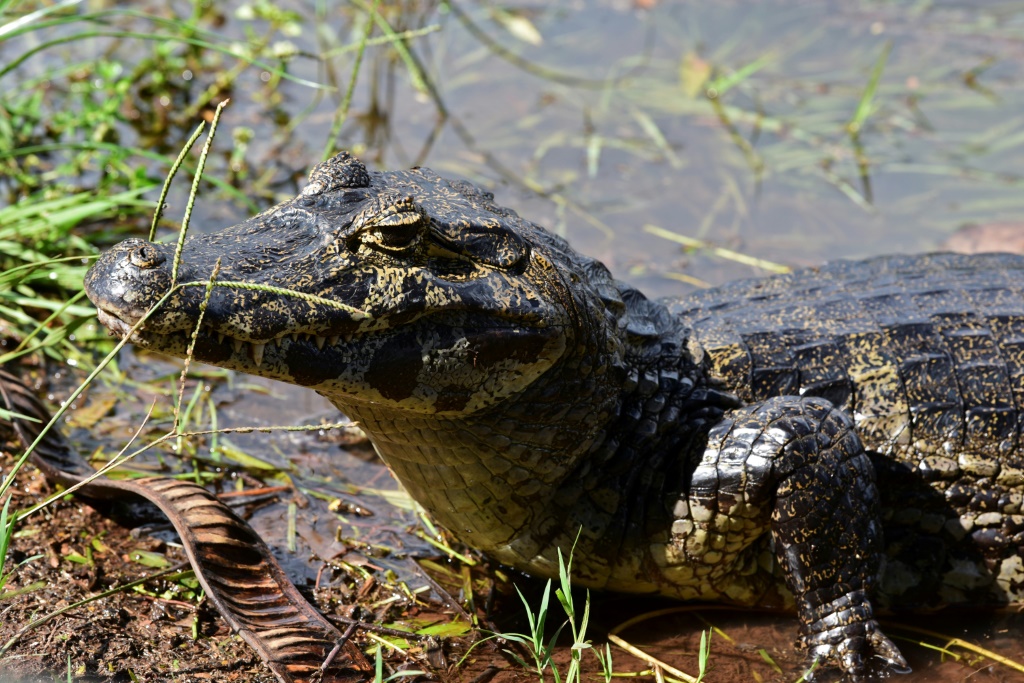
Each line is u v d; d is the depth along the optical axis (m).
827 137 15.32
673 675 7.23
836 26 18.52
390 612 7.71
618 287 8.21
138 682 6.58
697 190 14.05
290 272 6.31
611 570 7.85
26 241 10.77
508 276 6.92
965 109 16.09
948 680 7.43
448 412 6.86
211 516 7.52
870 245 13.00
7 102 12.89
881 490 8.27
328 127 14.78
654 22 18.34
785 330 8.79
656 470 7.79
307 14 17.44
